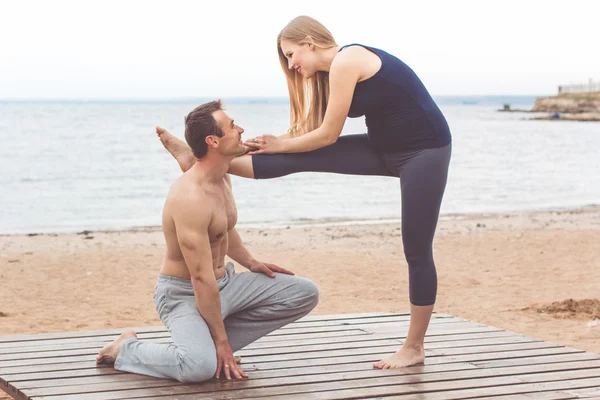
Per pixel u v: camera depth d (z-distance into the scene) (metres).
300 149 3.88
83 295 8.89
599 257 11.74
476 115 159.62
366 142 4.04
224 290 3.91
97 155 39.28
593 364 4.09
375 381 3.74
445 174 3.93
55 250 12.55
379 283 9.73
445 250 12.49
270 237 14.11
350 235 14.46
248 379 3.75
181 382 3.66
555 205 20.88
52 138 56.50
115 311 7.96
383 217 18.00
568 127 89.19
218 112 3.62
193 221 3.58
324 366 4.02
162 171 30.73
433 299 4.04
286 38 3.90
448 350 4.38
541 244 13.16
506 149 47.59
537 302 8.33
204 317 3.74
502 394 3.54
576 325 7.13
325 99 4.01
